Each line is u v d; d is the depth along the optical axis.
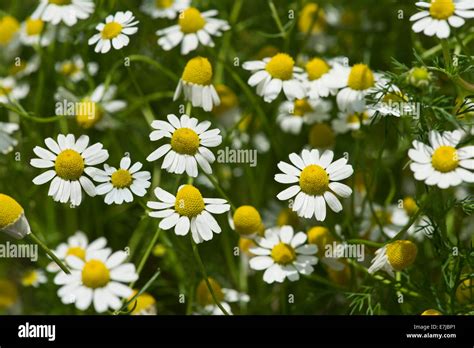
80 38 0.61
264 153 0.62
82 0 0.58
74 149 0.53
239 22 0.65
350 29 0.64
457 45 0.58
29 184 0.62
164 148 0.53
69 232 0.61
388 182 0.62
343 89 0.56
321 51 0.63
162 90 0.63
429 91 0.53
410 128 0.56
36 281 0.60
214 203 0.53
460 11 0.53
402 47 0.63
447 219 0.59
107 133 0.62
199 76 0.55
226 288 0.59
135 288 0.60
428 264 0.58
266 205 0.62
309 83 0.57
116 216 0.62
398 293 0.55
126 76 0.63
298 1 0.61
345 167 0.53
